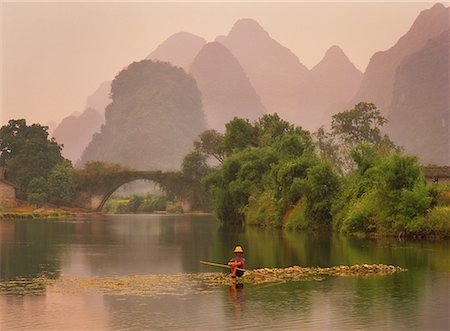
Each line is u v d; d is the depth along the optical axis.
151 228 93.44
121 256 49.00
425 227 59.38
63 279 36.03
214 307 27.08
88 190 192.75
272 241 60.34
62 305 27.77
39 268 41.28
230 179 96.88
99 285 33.44
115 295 30.19
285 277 35.34
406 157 62.44
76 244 61.25
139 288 32.38
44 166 177.62
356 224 65.31
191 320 24.72
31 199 165.00
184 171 195.88
